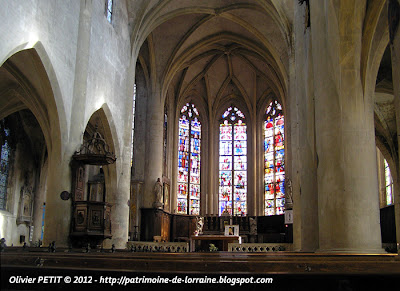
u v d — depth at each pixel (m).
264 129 37.97
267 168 36.97
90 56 19.09
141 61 30.83
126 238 22.64
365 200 10.32
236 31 32.31
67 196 16.92
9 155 26.81
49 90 16.27
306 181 13.84
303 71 15.50
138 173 30.16
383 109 23.78
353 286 3.76
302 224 13.83
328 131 10.98
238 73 37.75
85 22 18.56
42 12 15.15
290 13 23.58
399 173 23.30
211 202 37.12
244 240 33.47
